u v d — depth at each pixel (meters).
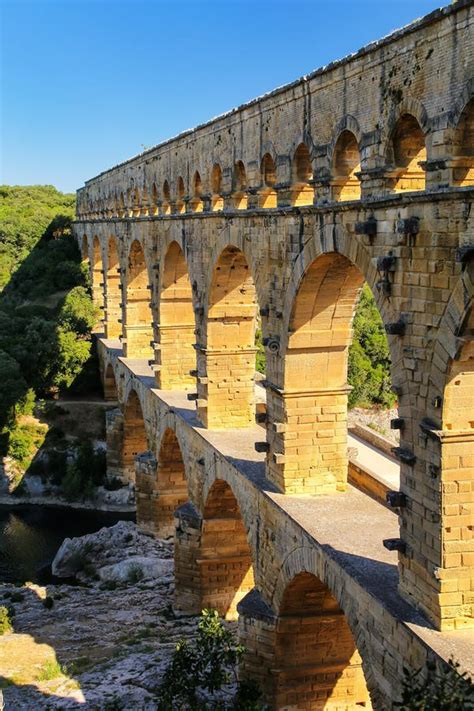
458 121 20.58
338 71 26.86
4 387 76.94
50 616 46.59
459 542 22.17
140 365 66.31
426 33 21.67
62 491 72.44
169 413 50.50
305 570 29.14
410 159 24.30
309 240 29.72
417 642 21.83
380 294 24.58
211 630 33.44
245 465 37.09
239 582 44.78
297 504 31.83
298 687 33.16
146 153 58.84
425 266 22.33
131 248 65.56
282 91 31.55
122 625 44.50
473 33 19.72
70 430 77.56
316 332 32.53
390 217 23.91
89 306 89.19
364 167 25.55
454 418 22.00
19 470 74.25
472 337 21.02
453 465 22.03
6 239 124.56
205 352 43.88
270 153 33.59
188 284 54.91
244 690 31.05
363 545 27.52
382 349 84.06
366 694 33.69
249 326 44.12
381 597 23.94
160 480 56.47
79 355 82.81
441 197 21.12
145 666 38.50
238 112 37.22
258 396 58.69
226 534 43.84
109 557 55.38
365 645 24.62
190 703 31.80
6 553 60.69
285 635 32.59
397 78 23.27
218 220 40.88
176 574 45.12
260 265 35.19
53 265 109.06
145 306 69.75
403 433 24.00
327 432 33.31
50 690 36.75
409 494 23.59
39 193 154.75
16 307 99.06
